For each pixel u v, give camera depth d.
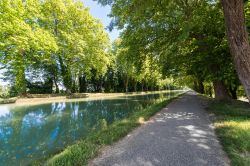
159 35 17.19
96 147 6.15
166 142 6.53
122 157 5.31
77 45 37.41
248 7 12.89
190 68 20.25
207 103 18.70
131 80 63.69
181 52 19.38
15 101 26.67
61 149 7.66
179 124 9.39
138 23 15.98
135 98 36.12
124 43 18.62
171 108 15.93
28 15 29.72
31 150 7.90
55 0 36.25
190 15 13.96
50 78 44.41
